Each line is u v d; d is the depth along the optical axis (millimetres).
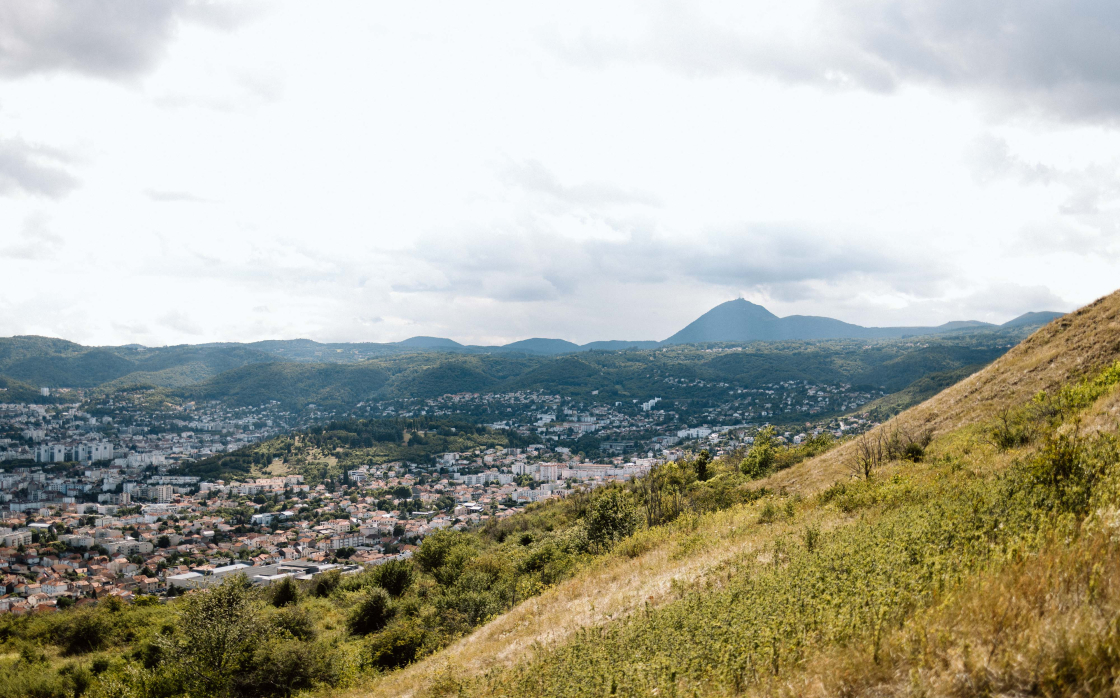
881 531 9516
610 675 7066
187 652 20406
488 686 10211
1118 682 3357
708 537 17656
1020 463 11258
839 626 5414
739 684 5496
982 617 4457
